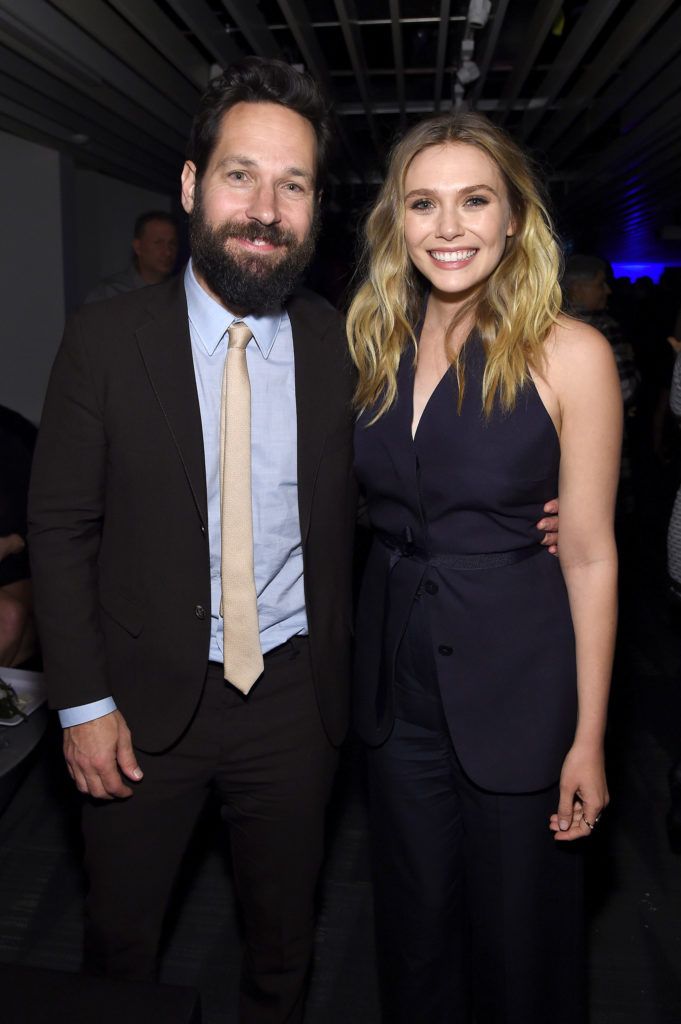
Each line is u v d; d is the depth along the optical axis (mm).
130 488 1451
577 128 6984
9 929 2264
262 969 1689
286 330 1548
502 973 1573
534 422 1408
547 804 1534
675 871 2518
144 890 1573
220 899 2391
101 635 1489
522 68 5148
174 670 1485
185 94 5812
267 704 1547
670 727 3371
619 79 5516
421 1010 1684
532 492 1446
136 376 1429
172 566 1465
